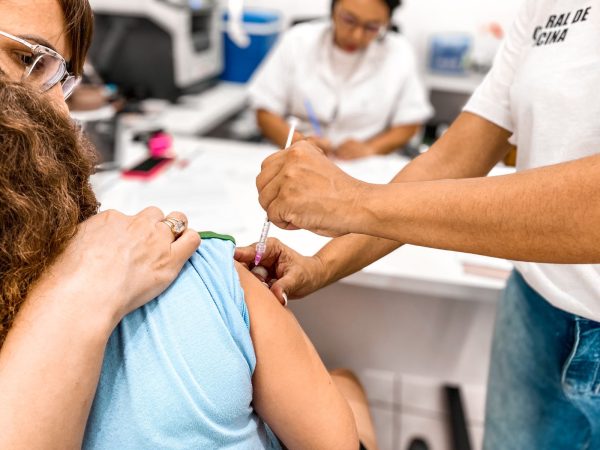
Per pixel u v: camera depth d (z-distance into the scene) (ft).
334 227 1.92
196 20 7.58
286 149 2.00
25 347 1.44
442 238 1.77
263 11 8.75
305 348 2.08
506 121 2.68
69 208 1.65
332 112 6.48
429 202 1.74
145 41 6.98
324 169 1.90
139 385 1.64
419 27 8.07
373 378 5.41
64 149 1.67
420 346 5.10
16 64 1.87
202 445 1.74
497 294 3.33
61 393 1.43
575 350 2.51
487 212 1.66
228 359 1.76
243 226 3.77
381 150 6.40
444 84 7.71
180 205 4.05
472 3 7.75
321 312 4.98
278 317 2.02
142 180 4.52
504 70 2.64
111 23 6.93
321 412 2.03
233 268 1.94
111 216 1.82
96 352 1.51
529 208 1.60
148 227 1.81
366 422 3.35
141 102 7.13
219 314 1.79
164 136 5.48
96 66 7.13
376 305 4.86
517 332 2.98
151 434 1.63
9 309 1.52
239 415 1.86
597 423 2.64
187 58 7.23
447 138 2.85
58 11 1.93
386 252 2.92
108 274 1.61
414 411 5.18
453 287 3.37
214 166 4.94
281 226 2.07
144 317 1.71
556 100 2.18
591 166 1.53
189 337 1.71
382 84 6.38
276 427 2.09
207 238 2.01
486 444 3.44
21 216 1.49
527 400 2.96
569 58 2.15
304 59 6.33
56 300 1.52
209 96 7.86
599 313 2.31
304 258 2.75
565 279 2.39
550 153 2.26
